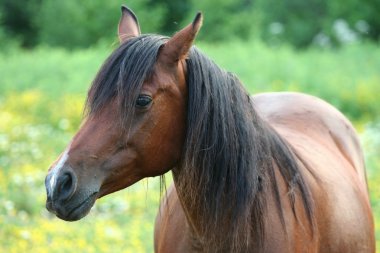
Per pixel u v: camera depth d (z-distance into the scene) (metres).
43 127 18.58
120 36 5.33
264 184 5.29
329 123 7.16
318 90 21.58
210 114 5.08
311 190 5.76
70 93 21.88
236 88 5.27
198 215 5.25
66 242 10.21
